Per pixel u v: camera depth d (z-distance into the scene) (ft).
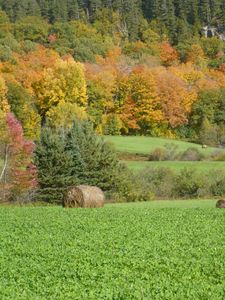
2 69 654.53
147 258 102.53
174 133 641.81
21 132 266.98
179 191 307.37
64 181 280.51
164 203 257.34
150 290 80.28
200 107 645.51
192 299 75.10
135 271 92.38
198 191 305.32
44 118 588.91
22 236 129.90
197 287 81.61
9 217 168.96
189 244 116.67
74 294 78.07
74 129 294.05
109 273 90.79
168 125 639.76
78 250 110.63
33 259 102.89
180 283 84.12
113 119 604.90
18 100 544.62
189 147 469.57
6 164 265.95
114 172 291.99
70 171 284.61
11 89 548.31
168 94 636.48
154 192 305.53
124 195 290.15
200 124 642.22
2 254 107.65
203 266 95.45
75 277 88.33
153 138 573.33
